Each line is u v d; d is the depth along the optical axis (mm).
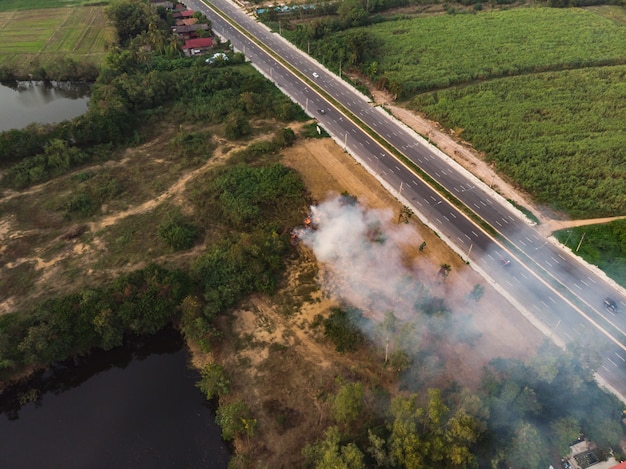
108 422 83250
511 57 187375
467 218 119062
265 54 198500
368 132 150250
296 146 143125
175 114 157625
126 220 117938
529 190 126938
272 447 76562
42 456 78750
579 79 172750
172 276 98562
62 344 88625
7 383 86312
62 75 183750
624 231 113250
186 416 83875
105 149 139875
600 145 139125
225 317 96938
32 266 105500
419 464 65750
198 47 197875
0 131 155375
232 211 117625
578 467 72500
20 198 123438
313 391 84000
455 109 158250
